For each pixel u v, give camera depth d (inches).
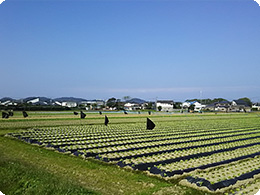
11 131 1146.0
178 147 847.1
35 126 1348.4
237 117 2423.7
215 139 1035.9
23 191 412.5
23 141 906.7
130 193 422.3
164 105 4485.7
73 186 423.5
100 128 1333.7
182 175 531.8
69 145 855.7
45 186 416.2
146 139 1000.9
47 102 5590.6
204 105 4997.5
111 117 2107.5
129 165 592.1
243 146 882.1
